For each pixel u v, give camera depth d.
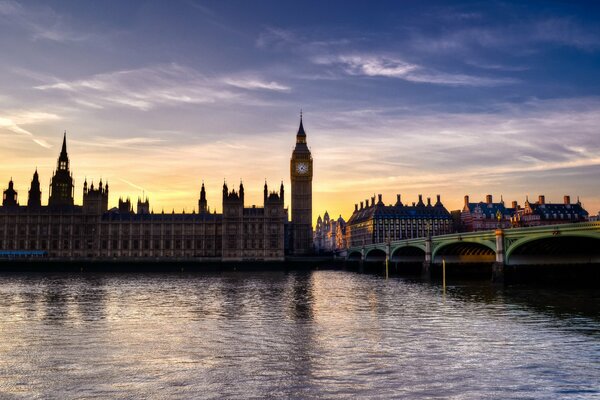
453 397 27.97
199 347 40.81
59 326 51.66
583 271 107.12
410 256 179.00
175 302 76.31
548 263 106.19
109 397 28.00
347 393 28.61
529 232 97.25
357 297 84.19
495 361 35.81
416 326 51.16
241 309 66.81
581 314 59.84
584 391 29.02
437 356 37.34
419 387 29.70
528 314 60.03
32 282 129.88
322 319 56.66
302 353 38.50
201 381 30.98
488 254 145.12
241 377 31.83
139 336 45.84
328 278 154.62
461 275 143.38
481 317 57.72
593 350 39.38
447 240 130.25
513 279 105.06
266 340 43.72
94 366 34.66
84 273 197.00
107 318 57.78
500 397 27.98
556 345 41.28
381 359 36.47
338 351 39.16
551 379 31.36
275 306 70.44
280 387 29.75
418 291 96.19
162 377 31.89
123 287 110.94
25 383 30.61
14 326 51.69
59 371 33.38
